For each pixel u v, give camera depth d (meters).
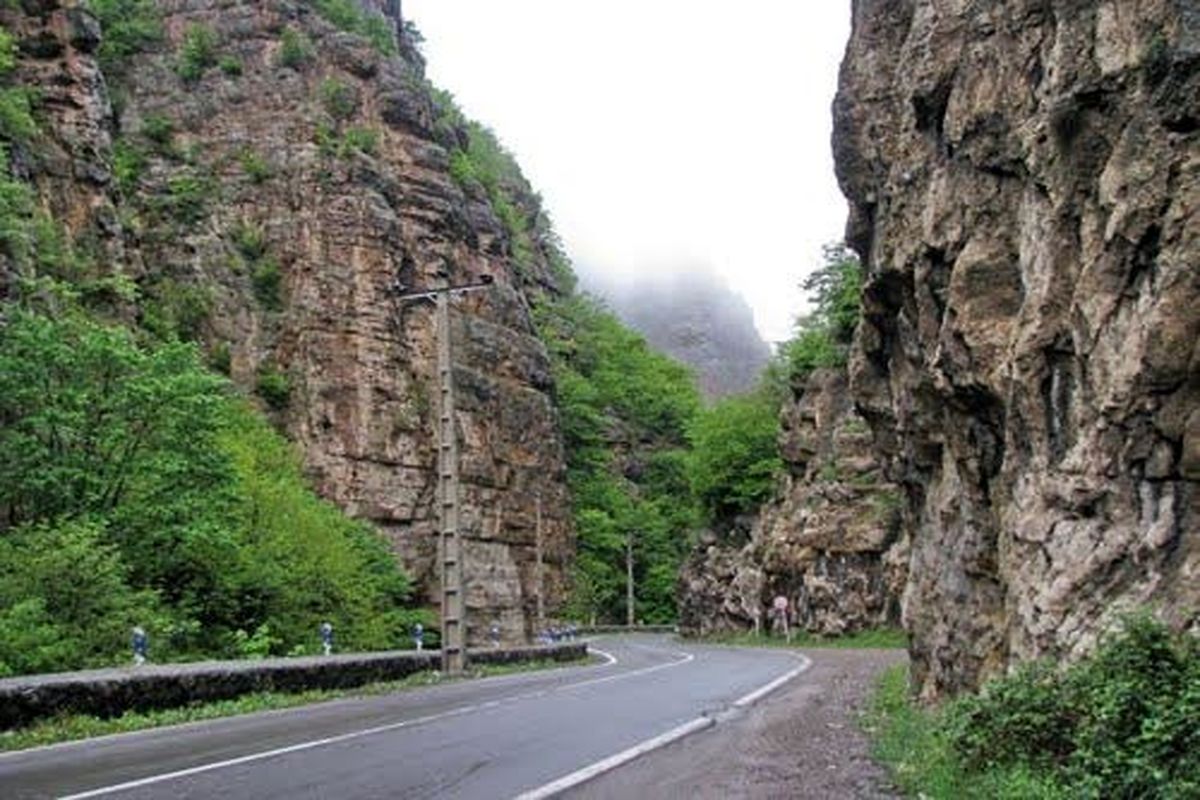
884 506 51.28
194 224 60.06
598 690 22.20
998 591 13.84
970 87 13.59
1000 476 13.35
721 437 70.75
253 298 58.97
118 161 60.22
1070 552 9.91
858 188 19.28
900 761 11.23
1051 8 11.77
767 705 19.11
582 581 77.19
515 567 64.44
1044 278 11.23
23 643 21.89
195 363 32.00
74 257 40.16
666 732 14.46
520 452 68.62
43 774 10.82
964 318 13.30
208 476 31.31
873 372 21.08
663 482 98.19
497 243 73.38
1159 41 9.30
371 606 39.41
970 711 9.45
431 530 59.28
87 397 29.39
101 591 25.44
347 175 61.94
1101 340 9.87
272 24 65.56
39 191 40.28
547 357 76.75
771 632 58.75
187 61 64.50
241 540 33.53
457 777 10.44
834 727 15.52
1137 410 9.30
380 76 66.94
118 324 39.38
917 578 18.20
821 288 60.88
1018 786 7.70
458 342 65.50
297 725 15.40
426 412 61.16
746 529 69.81
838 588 52.31
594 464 87.69
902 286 16.88
